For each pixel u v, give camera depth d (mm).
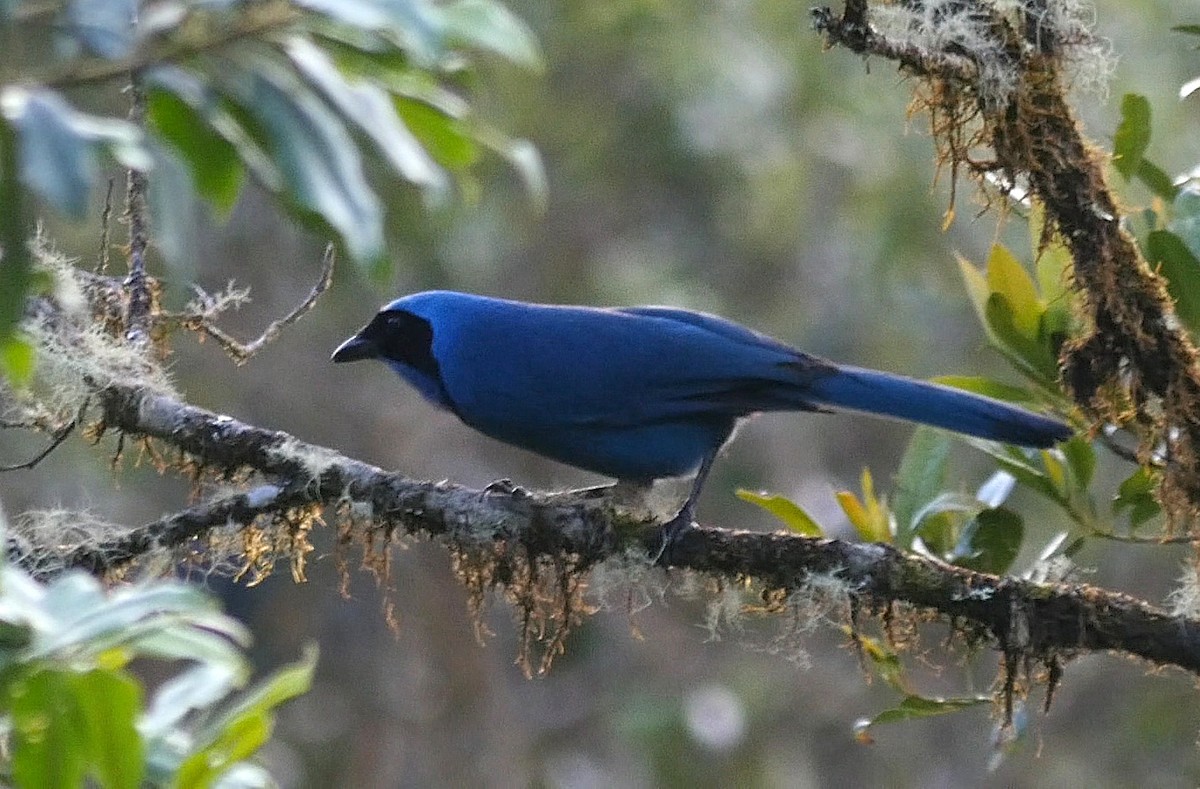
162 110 5785
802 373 10555
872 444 23906
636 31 20734
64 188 4887
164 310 10727
